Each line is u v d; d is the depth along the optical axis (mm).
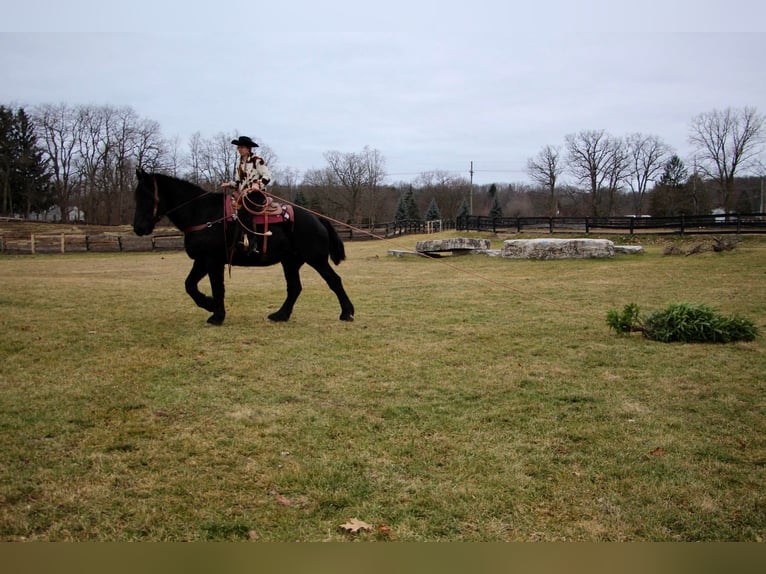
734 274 15977
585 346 8633
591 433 5332
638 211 78062
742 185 80312
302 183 86000
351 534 3740
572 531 3799
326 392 6492
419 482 4406
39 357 7672
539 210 86375
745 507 4039
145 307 11555
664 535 3748
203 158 76188
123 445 4969
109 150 77625
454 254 24156
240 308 11844
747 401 6152
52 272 20578
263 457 4797
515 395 6402
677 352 8180
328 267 10398
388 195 88000
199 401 6102
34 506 3992
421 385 6746
